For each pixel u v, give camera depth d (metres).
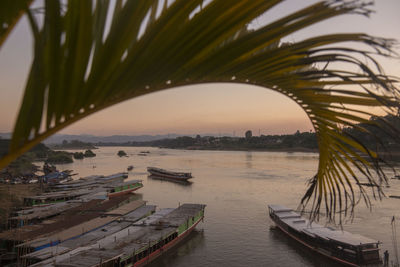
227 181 70.56
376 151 1.95
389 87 1.38
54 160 120.69
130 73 1.39
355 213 38.28
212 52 1.48
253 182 67.88
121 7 1.41
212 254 28.41
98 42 1.33
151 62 1.41
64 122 1.33
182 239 32.09
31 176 71.06
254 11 1.50
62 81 1.26
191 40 1.45
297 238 31.11
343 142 2.16
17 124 1.27
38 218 35.19
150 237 28.14
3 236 27.30
